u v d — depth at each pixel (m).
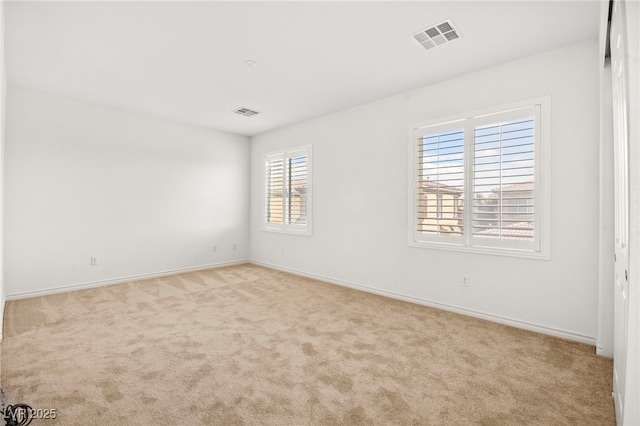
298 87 3.74
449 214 3.48
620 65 1.54
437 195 3.57
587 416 1.75
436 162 3.57
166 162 5.12
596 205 2.64
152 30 2.57
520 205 2.98
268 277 5.06
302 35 2.64
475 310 3.30
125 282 4.68
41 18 2.40
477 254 3.29
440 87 3.56
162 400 1.86
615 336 1.93
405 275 3.88
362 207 4.33
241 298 3.92
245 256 6.24
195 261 5.52
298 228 5.29
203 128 5.58
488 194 3.19
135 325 3.02
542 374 2.18
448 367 2.27
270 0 2.20
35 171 3.94
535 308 2.94
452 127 3.45
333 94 3.95
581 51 2.70
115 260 4.61
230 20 2.43
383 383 2.06
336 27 2.52
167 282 4.70
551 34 2.59
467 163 3.33
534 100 2.91
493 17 2.38
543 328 2.89
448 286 3.50
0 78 2.21
